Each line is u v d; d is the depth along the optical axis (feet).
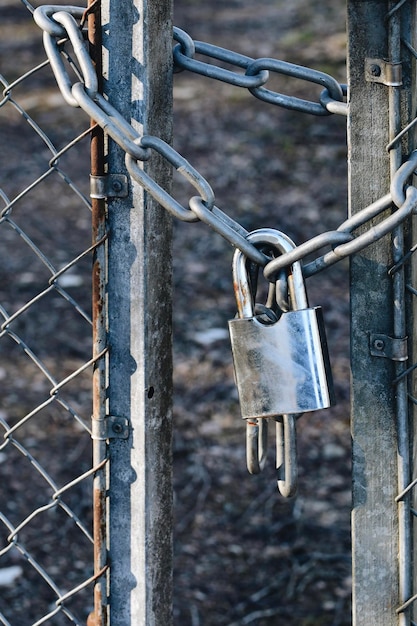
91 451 18.02
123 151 6.33
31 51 45.11
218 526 16.08
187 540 15.76
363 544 6.72
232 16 51.62
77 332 22.44
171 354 6.78
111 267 6.51
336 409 19.40
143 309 6.47
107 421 6.62
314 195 29.73
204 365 20.99
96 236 6.47
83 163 32.89
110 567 6.81
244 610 14.14
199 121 35.81
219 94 38.45
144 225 6.38
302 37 45.42
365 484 6.64
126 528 6.73
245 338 6.17
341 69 40.16
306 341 6.08
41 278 24.99
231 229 6.09
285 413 6.15
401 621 6.73
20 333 22.27
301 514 16.30
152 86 6.34
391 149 6.20
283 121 35.35
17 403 19.56
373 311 6.42
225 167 31.83
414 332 6.51
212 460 17.84
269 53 43.50
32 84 40.50
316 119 35.24
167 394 6.76
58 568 14.93
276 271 6.15
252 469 6.41
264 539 15.74
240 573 14.97
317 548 15.44
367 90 6.20
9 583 14.55
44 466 17.47
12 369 20.88
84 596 14.30
